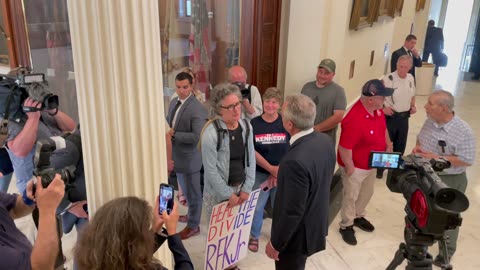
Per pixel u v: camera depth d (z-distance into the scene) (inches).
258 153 118.2
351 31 180.1
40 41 177.6
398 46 321.7
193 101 121.6
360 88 225.3
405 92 168.1
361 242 131.7
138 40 59.2
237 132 103.1
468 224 143.7
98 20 55.7
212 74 166.4
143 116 62.9
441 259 115.6
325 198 86.0
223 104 99.3
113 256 45.8
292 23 159.2
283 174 80.3
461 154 107.0
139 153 63.8
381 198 162.2
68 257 104.6
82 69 58.6
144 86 61.8
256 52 160.4
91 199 65.3
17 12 172.4
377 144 123.8
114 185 63.1
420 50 402.6
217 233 100.9
